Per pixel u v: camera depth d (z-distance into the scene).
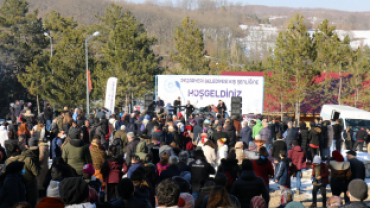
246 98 24.00
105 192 9.13
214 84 24.08
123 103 39.19
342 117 21.14
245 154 10.80
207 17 180.88
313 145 14.17
